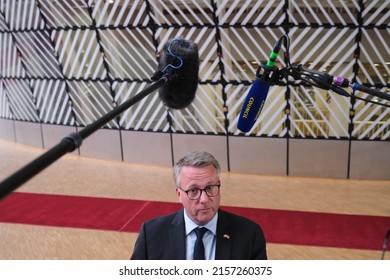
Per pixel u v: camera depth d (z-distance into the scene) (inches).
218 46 278.8
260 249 70.6
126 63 310.8
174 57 47.8
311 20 255.4
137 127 330.3
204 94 295.6
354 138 275.1
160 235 72.1
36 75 362.3
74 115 357.1
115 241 194.7
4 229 209.9
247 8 263.6
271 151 294.2
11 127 418.6
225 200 248.5
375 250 179.6
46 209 237.0
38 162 18.5
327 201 242.2
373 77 257.9
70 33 322.3
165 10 281.6
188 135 313.4
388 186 266.2
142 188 273.9
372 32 247.6
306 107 276.2
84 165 335.6
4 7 343.3
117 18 297.3
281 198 249.8
